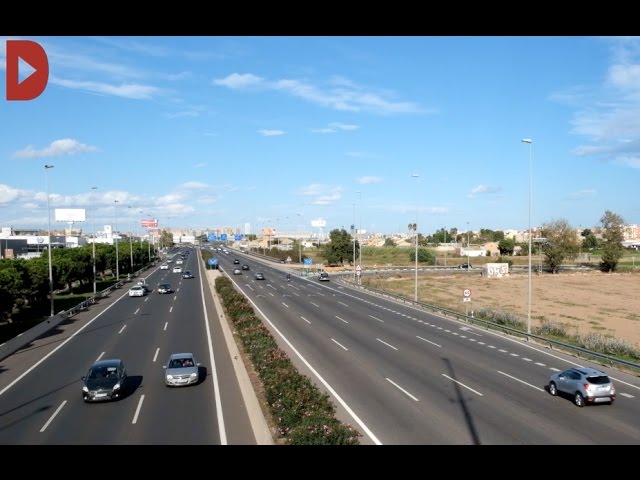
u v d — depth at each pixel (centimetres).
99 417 1905
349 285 7831
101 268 8394
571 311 5753
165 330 3847
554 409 2009
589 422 1852
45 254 6688
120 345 3328
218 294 5897
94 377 2158
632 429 1780
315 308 5153
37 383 2444
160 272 10350
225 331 3712
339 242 12312
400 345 3328
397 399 2127
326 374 2548
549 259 11038
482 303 6338
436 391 2253
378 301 5866
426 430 1753
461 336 3712
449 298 6781
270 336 3084
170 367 2367
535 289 8000
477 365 2781
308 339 3488
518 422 1850
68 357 3012
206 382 2388
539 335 3866
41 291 5353
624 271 11238
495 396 2186
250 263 13500
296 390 1906
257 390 2161
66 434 1725
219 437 1664
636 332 4459
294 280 8550
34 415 1950
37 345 3394
